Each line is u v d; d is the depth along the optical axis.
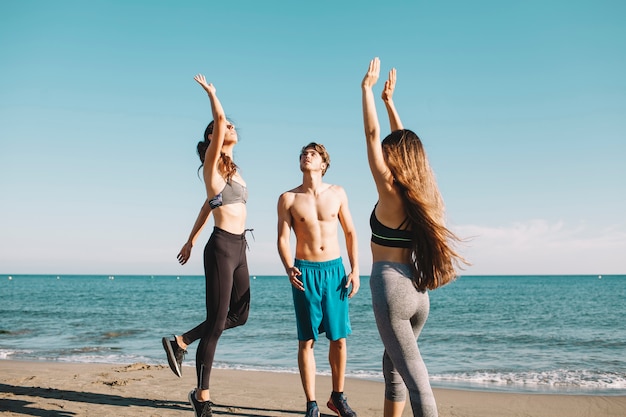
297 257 4.22
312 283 4.12
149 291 61.94
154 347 11.31
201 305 33.81
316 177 4.29
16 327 17.33
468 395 5.80
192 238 4.42
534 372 8.34
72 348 11.07
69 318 22.25
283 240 4.22
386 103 3.06
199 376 3.88
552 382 7.30
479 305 34.53
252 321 20.95
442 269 2.48
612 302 36.53
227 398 4.99
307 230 4.18
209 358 3.90
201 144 4.22
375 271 2.54
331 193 4.31
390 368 2.81
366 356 10.33
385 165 2.48
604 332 16.67
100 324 19.02
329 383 6.60
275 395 5.24
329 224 4.22
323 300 4.16
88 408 4.31
